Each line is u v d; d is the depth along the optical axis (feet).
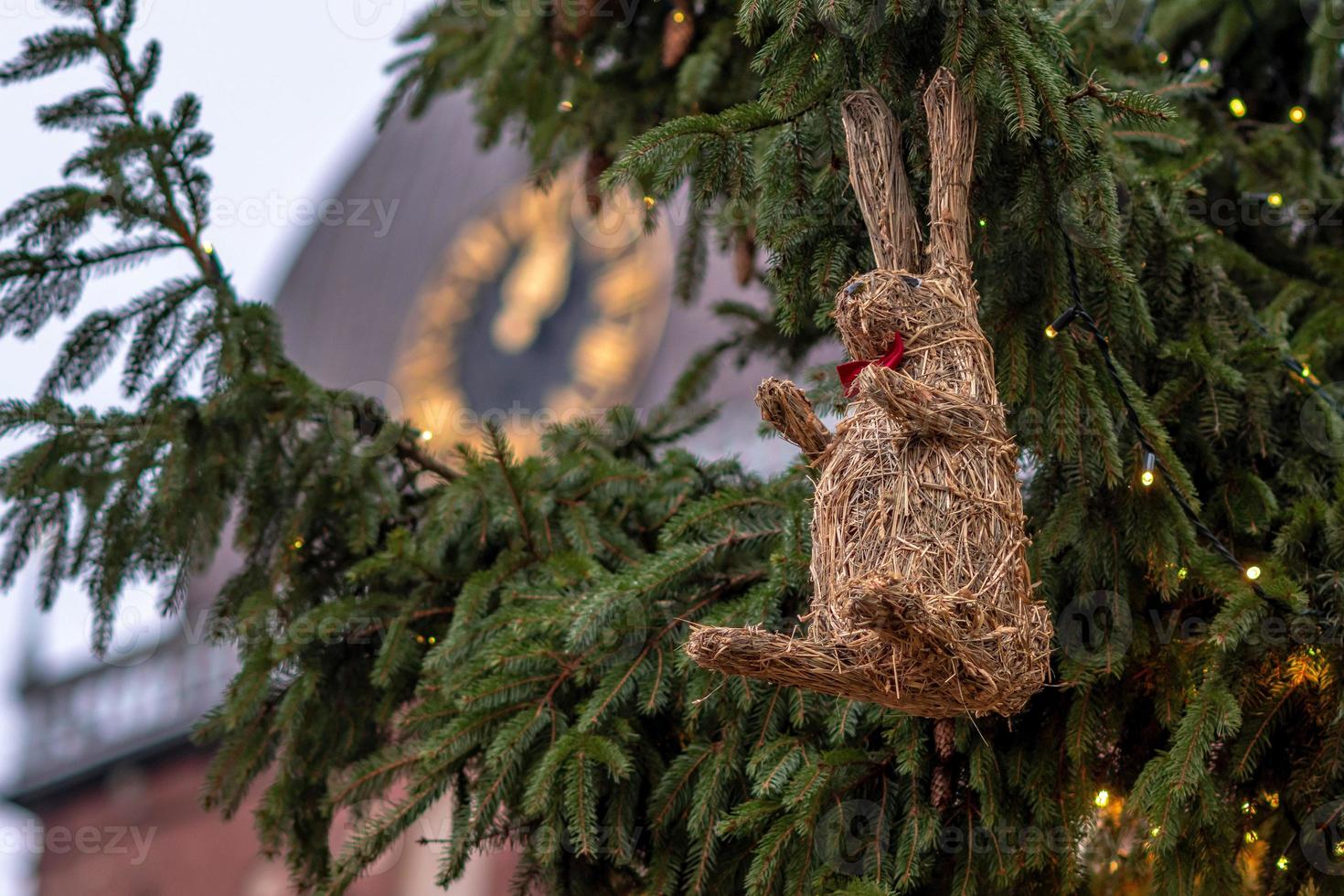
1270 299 19.92
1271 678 15.12
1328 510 15.33
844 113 13.75
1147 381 16.48
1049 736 15.43
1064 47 14.93
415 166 66.90
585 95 22.80
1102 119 15.15
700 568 16.49
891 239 13.28
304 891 19.69
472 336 61.82
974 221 14.85
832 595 12.14
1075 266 15.08
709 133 14.53
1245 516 15.84
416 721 16.85
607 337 59.52
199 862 55.16
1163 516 15.08
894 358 12.53
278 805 18.81
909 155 14.55
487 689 16.19
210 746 56.90
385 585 19.11
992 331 14.98
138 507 18.94
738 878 15.90
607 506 18.53
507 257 62.28
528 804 15.23
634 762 15.96
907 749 14.85
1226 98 23.26
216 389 18.70
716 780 15.49
